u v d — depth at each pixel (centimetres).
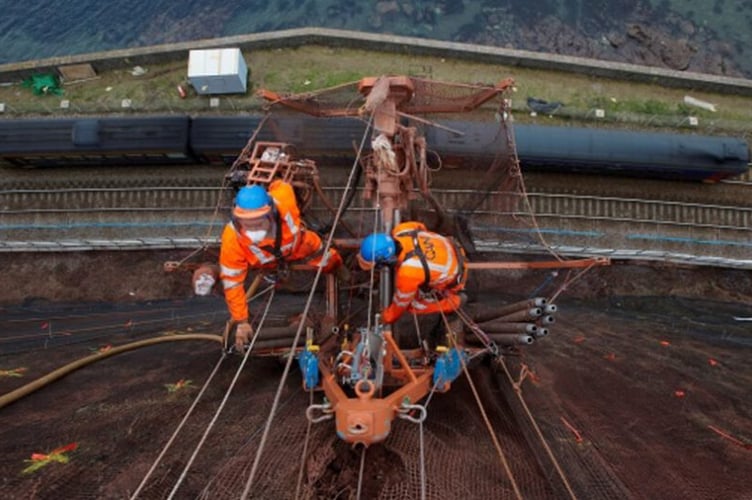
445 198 1239
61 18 2648
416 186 1000
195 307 1680
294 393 790
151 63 2077
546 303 762
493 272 1680
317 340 834
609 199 1917
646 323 1578
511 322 811
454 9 2444
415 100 1095
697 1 2450
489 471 573
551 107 2008
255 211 613
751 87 2044
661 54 2381
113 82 2067
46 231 1906
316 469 519
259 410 717
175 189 1916
